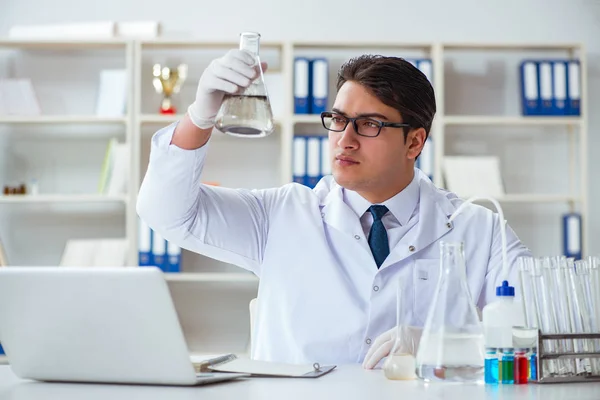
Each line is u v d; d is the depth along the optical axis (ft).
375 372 5.44
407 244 7.12
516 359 4.90
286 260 7.16
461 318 4.91
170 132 6.35
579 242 15.89
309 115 15.44
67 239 16.37
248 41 5.57
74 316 4.75
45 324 4.82
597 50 16.66
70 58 16.35
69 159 16.38
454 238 7.41
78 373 4.90
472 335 4.89
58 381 5.04
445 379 4.86
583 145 15.72
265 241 7.42
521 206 16.51
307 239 7.18
